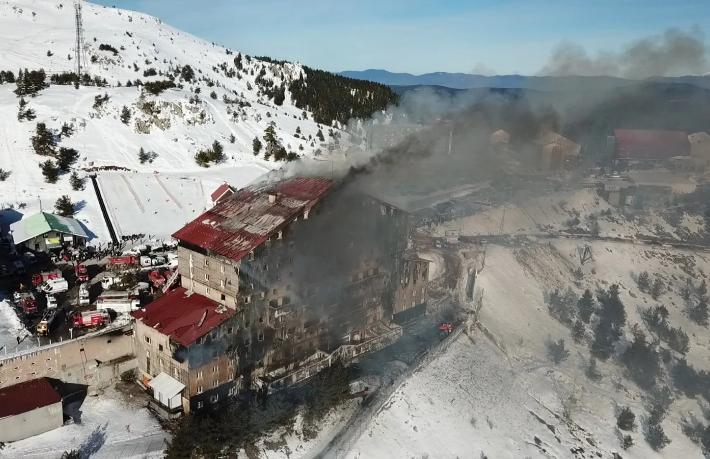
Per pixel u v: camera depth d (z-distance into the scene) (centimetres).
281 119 19375
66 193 11625
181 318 6253
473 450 6281
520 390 7788
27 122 13962
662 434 7319
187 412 6019
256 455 5528
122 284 8175
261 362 6631
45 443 5616
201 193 12812
